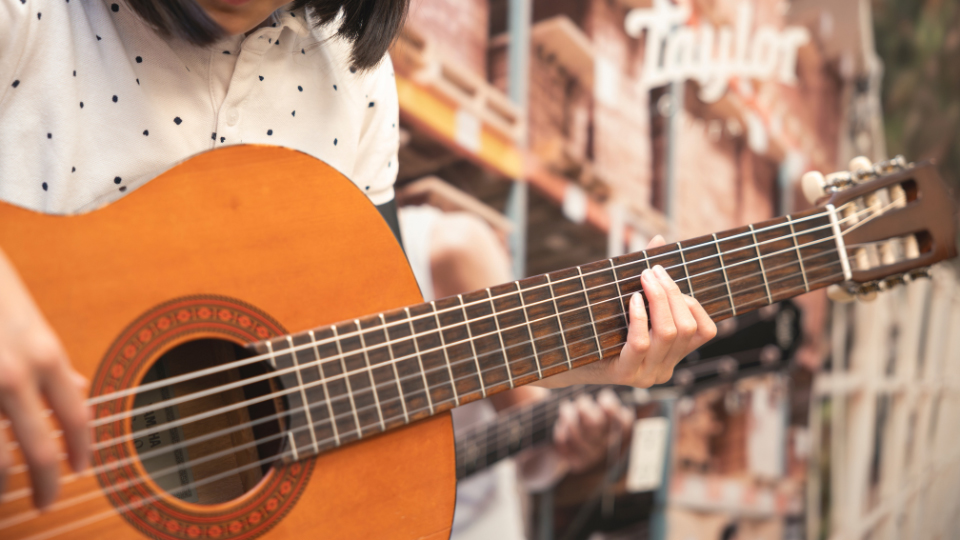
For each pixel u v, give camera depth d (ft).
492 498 5.26
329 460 2.20
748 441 6.84
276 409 2.15
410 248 4.90
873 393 8.08
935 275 8.87
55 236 1.90
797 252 3.03
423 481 2.33
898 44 8.10
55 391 1.56
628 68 6.07
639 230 6.24
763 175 7.08
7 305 1.50
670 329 2.62
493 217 5.35
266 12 2.31
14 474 1.74
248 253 2.16
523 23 5.41
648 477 6.16
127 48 2.30
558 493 5.63
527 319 2.53
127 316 1.96
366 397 2.23
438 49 4.95
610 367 2.81
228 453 2.27
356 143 2.91
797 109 7.29
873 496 8.25
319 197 2.30
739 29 6.76
